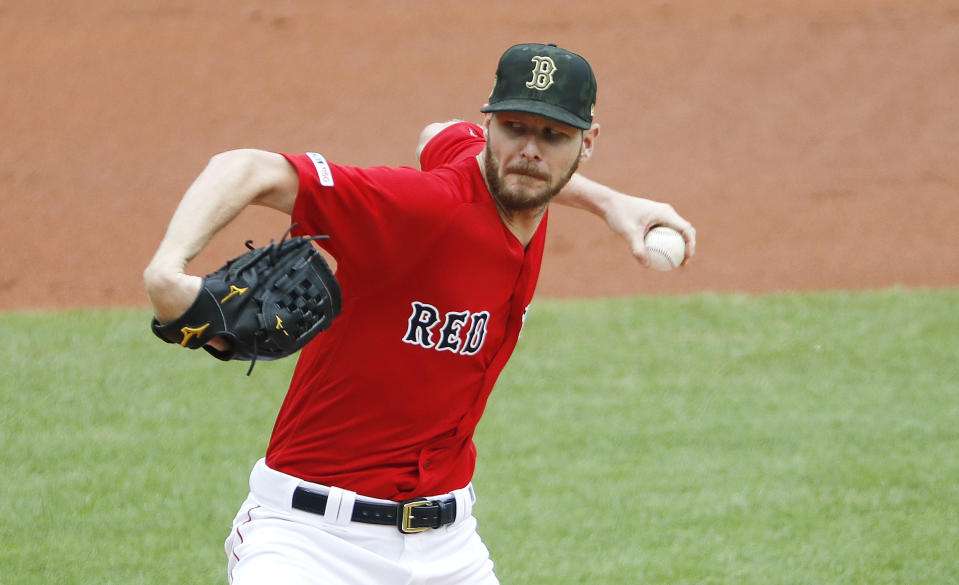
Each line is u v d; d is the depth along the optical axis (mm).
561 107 11164
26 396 29359
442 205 11195
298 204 10742
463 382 12211
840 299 37875
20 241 44219
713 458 26656
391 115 55844
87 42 63031
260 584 11484
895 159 50844
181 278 9758
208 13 66812
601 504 24172
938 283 40125
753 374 31953
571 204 14609
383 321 11609
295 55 62094
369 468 12102
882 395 30391
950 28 61531
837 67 58750
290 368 32031
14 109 56094
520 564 21250
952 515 23516
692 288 40406
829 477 25531
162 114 55875
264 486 12312
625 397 30375
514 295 12227
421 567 12406
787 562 21359
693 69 59469
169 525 22672
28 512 22969
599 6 67062
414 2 68562
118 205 47531
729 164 51000
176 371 31500
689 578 20719
